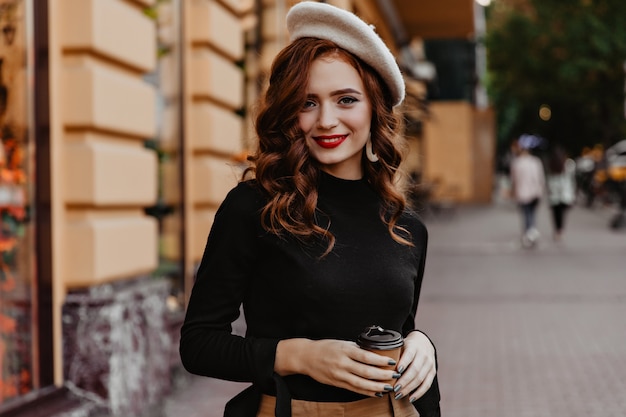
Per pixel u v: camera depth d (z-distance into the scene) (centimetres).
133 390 514
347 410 195
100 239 502
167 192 646
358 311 195
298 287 193
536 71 3073
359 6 1286
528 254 1455
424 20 1919
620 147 3067
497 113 3872
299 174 199
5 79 455
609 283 1091
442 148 3328
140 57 560
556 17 2870
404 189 228
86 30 497
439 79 3488
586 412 527
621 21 2723
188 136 688
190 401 556
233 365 191
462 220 2359
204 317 197
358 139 205
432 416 213
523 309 906
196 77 695
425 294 1026
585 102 3244
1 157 450
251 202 198
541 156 4600
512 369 641
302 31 206
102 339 491
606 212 2600
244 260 196
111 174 518
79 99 498
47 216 486
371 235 203
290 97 200
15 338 456
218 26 706
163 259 631
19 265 463
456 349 712
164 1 640
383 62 204
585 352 696
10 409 436
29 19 477
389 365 184
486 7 3472
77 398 490
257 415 202
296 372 191
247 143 260
